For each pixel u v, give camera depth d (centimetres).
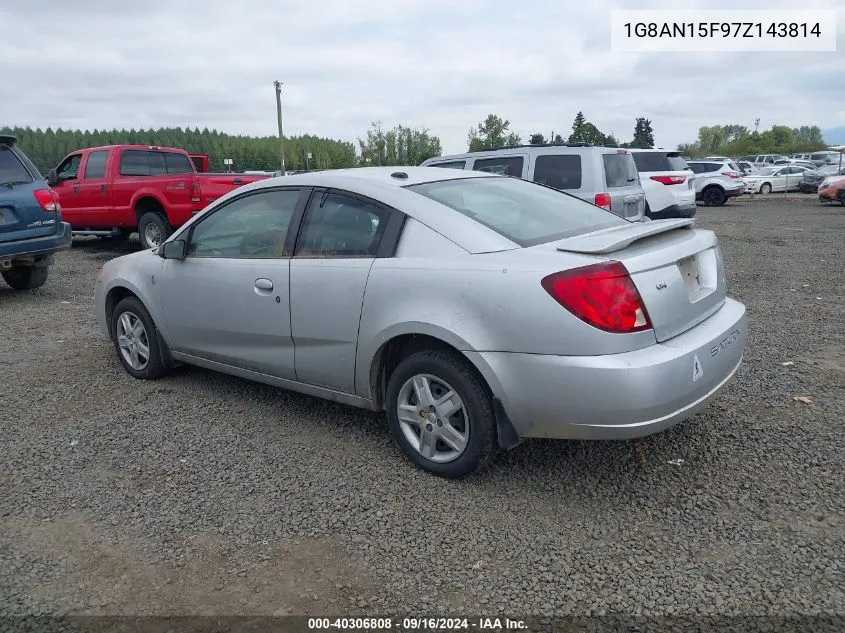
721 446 400
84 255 1305
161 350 524
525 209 408
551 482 364
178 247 480
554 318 312
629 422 311
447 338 340
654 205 1409
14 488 372
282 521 335
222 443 423
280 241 428
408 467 385
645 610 267
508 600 276
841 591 274
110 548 317
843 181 2402
